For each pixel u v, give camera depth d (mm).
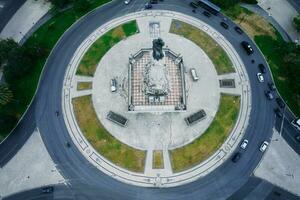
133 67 110750
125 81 113562
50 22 120688
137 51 117562
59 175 102562
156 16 122125
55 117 109125
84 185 101438
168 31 120375
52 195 100312
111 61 116250
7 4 122562
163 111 107062
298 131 107938
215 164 103812
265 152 105188
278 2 123375
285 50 113000
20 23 121125
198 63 116188
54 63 115312
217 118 109250
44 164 103938
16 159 104688
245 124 108625
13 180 102188
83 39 118875
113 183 101562
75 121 108812
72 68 115188
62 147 105812
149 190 100688
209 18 121938
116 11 122312
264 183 101812
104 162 104000
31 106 110188
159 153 105062
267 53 117250
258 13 122375
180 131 107625
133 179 101938
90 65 115688
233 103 111188
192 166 103562
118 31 120188
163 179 101938
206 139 106688
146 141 106438
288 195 100688
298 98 111562
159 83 98938
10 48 108438
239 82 113875
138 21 121562
